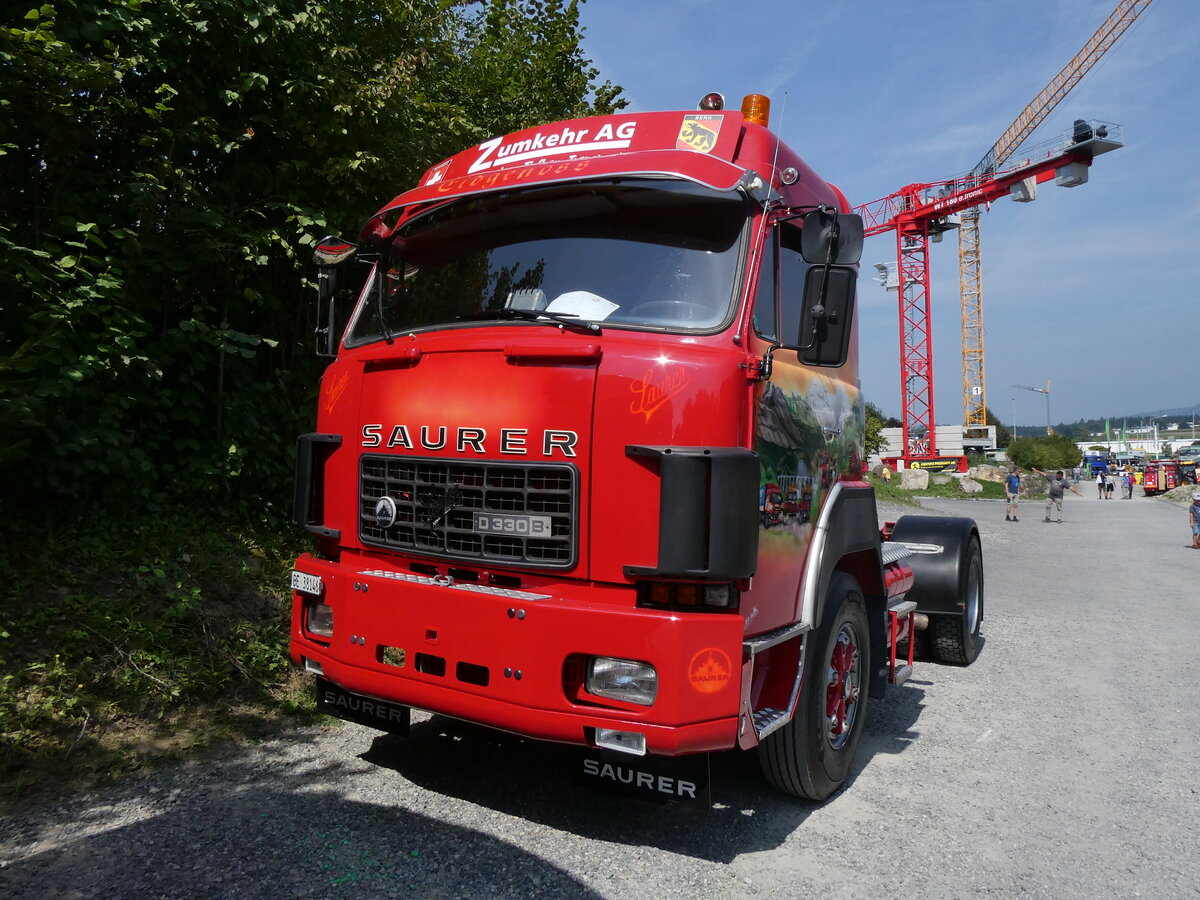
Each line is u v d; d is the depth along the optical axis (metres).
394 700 3.54
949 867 3.49
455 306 3.96
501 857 3.37
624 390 3.18
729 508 3.05
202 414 6.93
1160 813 4.10
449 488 3.48
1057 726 5.44
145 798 3.70
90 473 5.98
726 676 3.05
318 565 3.88
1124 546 18.41
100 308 5.47
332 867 3.20
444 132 8.17
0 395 4.94
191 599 5.43
